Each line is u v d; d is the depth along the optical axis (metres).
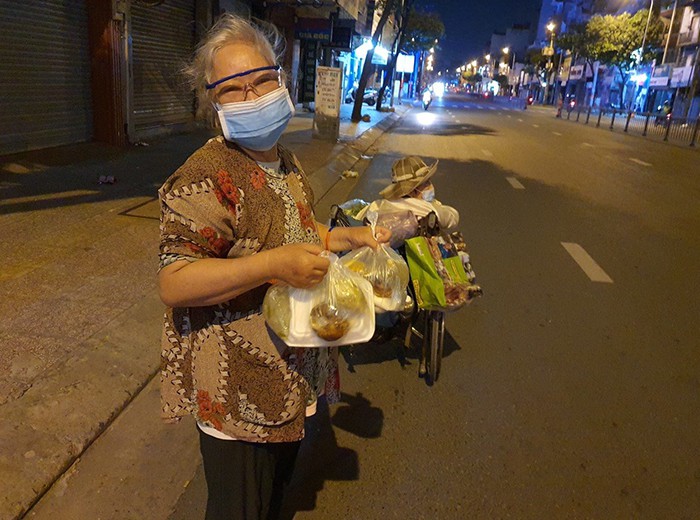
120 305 3.91
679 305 5.09
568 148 17.41
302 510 2.57
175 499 2.51
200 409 1.69
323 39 22.88
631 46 40.75
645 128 23.77
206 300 1.45
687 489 2.83
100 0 9.60
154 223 5.80
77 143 9.77
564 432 3.22
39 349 3.28
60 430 2.70
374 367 3.83
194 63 1.60
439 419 3.29
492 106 53.56
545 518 2.60
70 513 2.36
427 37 43.19
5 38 7.88
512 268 5.82
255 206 1.56
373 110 28.20
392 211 3.58
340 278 1.63
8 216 5.68
